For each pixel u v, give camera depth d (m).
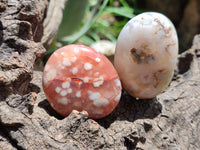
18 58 0.14
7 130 0.12
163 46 0.14
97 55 0.14
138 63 0.14
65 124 0.12
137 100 0.16
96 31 0.39
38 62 0.19
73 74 0.13
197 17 0.37
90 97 0.13
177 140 0.15
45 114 0.13
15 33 0.15
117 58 0.15
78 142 0.12
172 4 0.40
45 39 0.20
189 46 0.36
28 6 0.16
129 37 0.14
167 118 0.15
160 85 0.15
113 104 0.14
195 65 0.21
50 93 0.13
